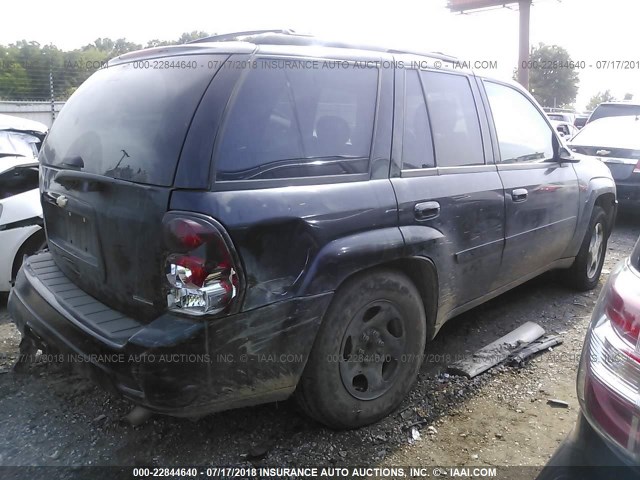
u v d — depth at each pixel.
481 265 3.45
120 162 2.44
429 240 2.94
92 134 2.72
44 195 3.16
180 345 2.12
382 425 2.89
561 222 4.29
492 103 3.78
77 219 2.75
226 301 2.17
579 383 1.81
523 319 4.34
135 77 2.70
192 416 2.28
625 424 1.57
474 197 3.30
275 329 2.33
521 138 4.00
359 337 2.74
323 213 2.47
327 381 2.59
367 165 2.77
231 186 2.25
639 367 1.56
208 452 2.67
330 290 2.48
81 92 3.12
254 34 2.86
